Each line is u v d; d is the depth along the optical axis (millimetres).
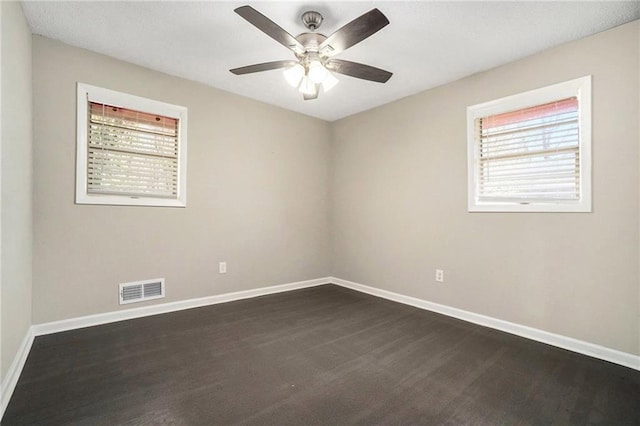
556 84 2367
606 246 2139
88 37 2371
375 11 1562
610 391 1729
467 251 2893
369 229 3865
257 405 1569
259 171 3662
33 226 2326
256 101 3623
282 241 3891
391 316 2977
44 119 2377
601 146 2158
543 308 2416
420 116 3299
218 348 2225
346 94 3389
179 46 2486
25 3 1948
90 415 1463
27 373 1826
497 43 2346
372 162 3834
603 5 1896
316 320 2850
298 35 2088
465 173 2912
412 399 1639
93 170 2631
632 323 2033
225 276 3389
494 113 2734
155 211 2918
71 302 2498
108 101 2664
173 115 3021
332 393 1685
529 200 2541
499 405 1595
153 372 1870
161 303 2955
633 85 2037
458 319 2906
